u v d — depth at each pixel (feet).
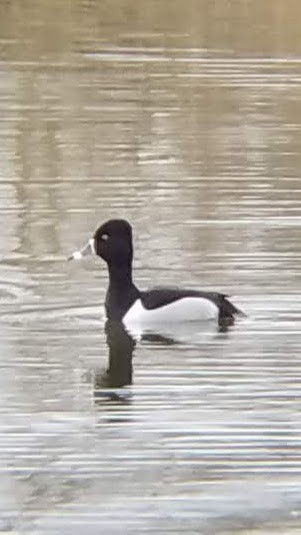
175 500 42.32
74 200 75.31
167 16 139.13
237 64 118.21
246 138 90.94
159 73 114.83
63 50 124.57
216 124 95.20
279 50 123.34
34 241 67.97
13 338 55.93
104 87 108.68
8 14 140.26
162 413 48.49
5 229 69.82
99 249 58.70
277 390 50.52
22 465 44.65
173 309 58.03
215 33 130.62
